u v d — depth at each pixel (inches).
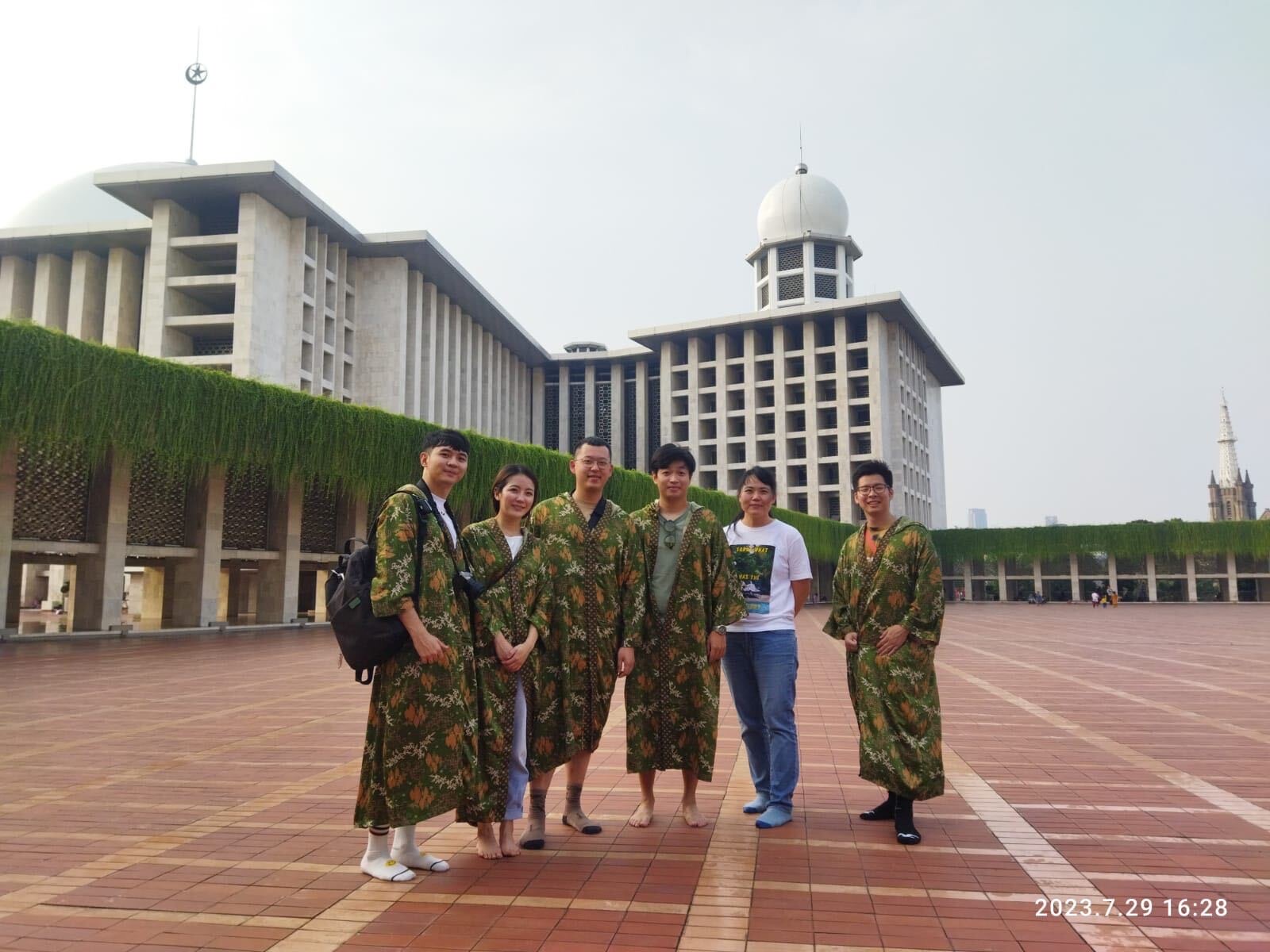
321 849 166.2
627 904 137.2
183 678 468.8
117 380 708.0
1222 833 179.0
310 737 291.0
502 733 163.0
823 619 1378.0
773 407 2418.8
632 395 2647.6
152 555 824.9
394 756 147.1
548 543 178.9
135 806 199.2
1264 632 961.5
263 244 1494.8
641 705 182.5
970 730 314.3
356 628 146.6
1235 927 128.3
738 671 198.7
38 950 118.6
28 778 228.1
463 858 161.5
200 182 1459.2
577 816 181.6
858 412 2354.8
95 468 776.9
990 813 195.2
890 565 183.2
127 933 124.7
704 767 179.2
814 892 142.6
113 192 1498.5
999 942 122.3
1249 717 345.1
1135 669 548.7
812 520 1977.1
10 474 693.9
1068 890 144.0
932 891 143.3
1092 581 2357.3
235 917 131.1
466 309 2144.4
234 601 1216.8
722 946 120.6
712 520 189.0
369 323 1790.1
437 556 155.2
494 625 163.8
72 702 373.1
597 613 178.1
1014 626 1124.5
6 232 1603.1
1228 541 2169.0
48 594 1535.4
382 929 126.5
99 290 1660.9
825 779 232.7
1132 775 237.1
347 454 919.7
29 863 156.8
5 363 632.4
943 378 3053.6
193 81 2033.7
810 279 2544.3
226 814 192.2
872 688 179.2
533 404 2650.1
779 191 2625.5
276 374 1518.2
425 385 1897.1
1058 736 300.5
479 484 1063.6
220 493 886.4
